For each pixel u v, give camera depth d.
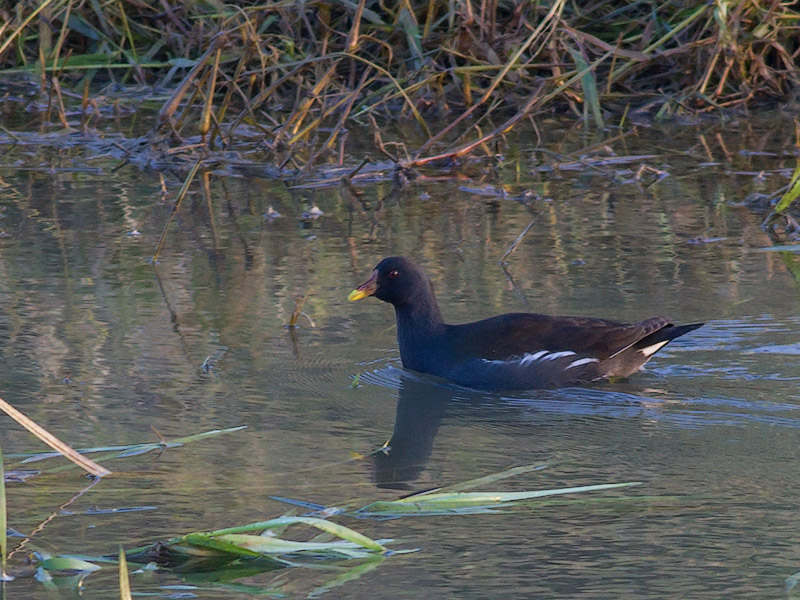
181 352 11.62
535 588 7.11
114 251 14.82
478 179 18.62
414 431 9.89
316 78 21.77
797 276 13.52
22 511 8.22
